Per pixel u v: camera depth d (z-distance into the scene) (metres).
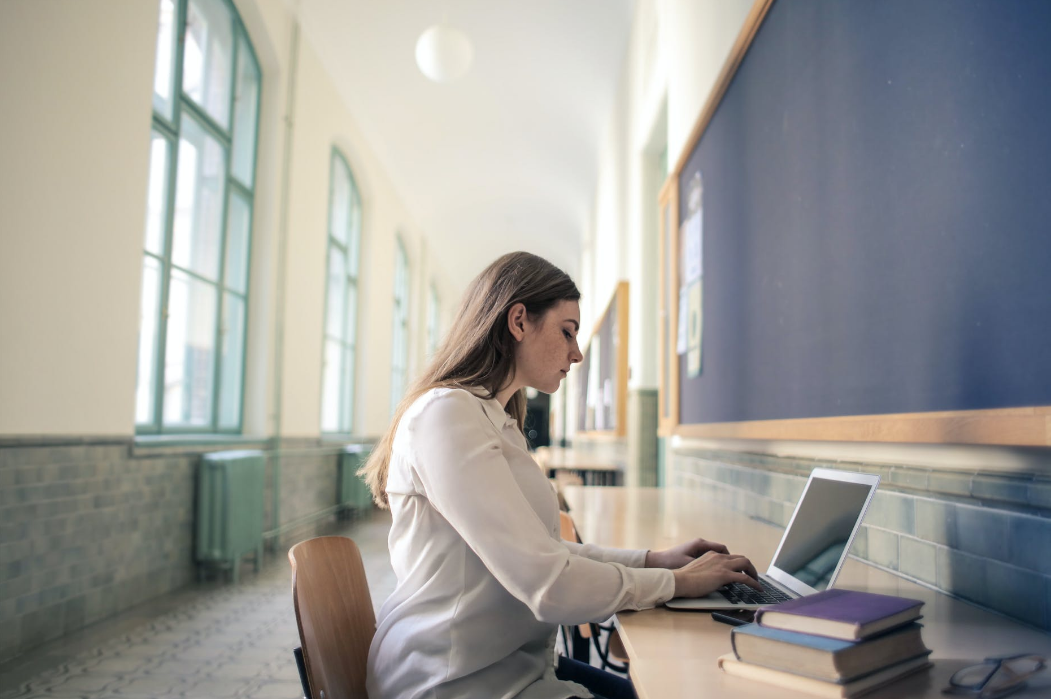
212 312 5.41
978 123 1.24
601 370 9.30
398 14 7.07
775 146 2.33
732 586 1.34
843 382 1.80
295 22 6.32
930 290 1.40
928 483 1.42
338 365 8.66
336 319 8.59
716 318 3.11
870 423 1.61
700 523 2.38
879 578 1.52
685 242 3.76
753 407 2.57
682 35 3.98
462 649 1.08
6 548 2.99
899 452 1.57
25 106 3.06
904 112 1.50
